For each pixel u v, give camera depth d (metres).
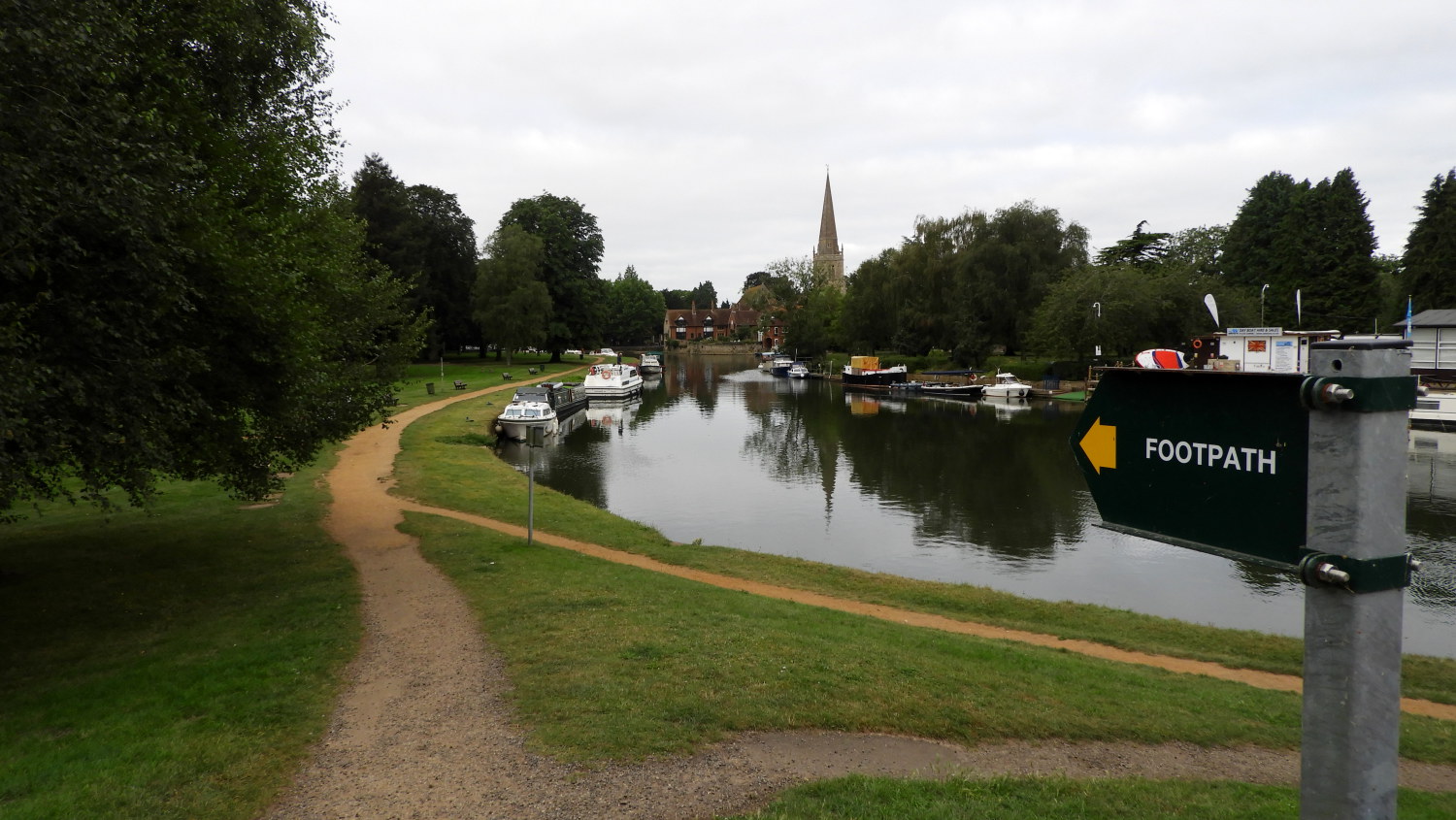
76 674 9.86
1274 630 16.25
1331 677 2.16
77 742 7.81
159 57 11.50
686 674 9.31
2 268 8.23
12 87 8.22
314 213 16.34
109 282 9.81
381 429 38.12
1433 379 47.50
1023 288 69.19
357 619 12.14
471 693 9.06
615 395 64.81
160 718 8.44
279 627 11.70
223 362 12.35
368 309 18.94
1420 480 29.14
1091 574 20.06
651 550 19.52
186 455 13.23
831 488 30.94
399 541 18.03
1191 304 57.25
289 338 12.62
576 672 9.46
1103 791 6.80
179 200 10.80
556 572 15.41
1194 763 8.09
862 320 85.75
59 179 8.76
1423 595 17.83
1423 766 8.74
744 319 175.25
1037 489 30.53
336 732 8.13
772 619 12.68
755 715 8.19
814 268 112.38
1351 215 63.34
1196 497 2.62
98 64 9.35
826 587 17.02
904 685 9.32
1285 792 7.17
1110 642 13.91
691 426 50.72
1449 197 57.44
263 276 12.04
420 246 69.19
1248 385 2.40
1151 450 2.79
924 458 37.75
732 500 28.92
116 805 6.57
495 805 6.55
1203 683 11.31
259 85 15.30
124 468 10.85
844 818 6.02
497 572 15.12
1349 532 2.09
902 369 73.62
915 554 21.92
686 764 7.18
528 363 91.25
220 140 12.73
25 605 12.73
